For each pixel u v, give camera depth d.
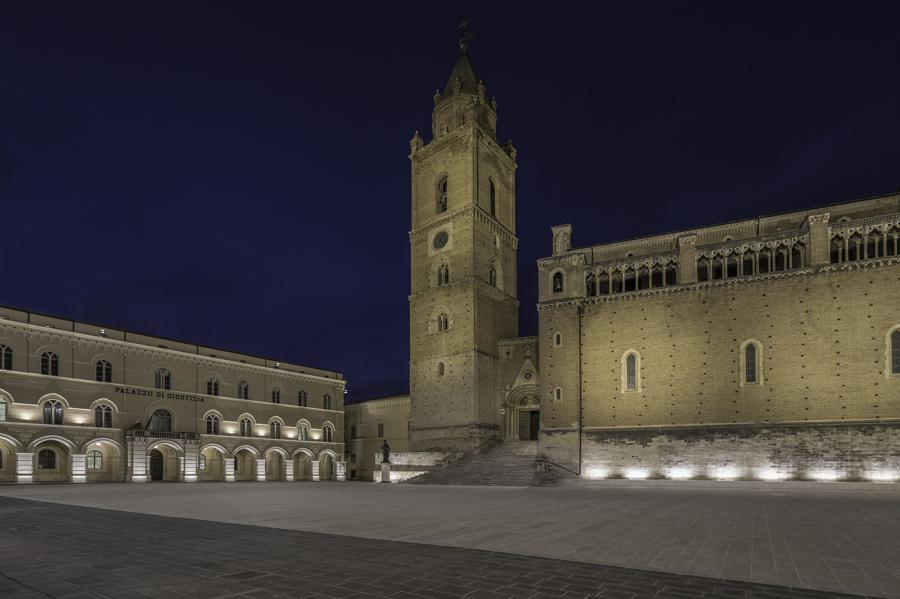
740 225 58.84
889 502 31.67
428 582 11.48
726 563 13.67
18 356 61.19
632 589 11.04
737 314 52.88
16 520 22.72
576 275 60.97
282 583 11.38
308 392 91.44
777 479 48.84
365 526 20.39
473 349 70.69
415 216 81.25
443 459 65.69
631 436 55.50
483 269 75.06
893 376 46.09
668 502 31.33
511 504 30.03
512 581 11.59
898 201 52.66
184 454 72.44
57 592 10.73
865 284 48.16
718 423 52.09
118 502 32.31
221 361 79.81
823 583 11.77
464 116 78.44
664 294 56.44
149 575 12.10
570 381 59.28
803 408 48.94
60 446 64.94
